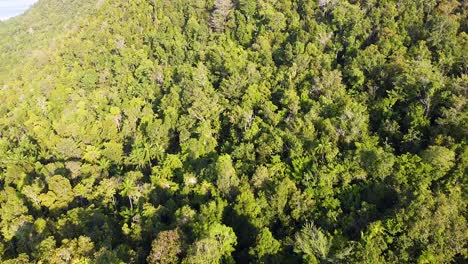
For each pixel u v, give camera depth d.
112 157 89.56
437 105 74.81
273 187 64.31
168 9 146.38
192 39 127.00
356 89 87.81
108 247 60.03
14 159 99.00
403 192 57.50
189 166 77.50
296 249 52.56
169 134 94.12
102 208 74.19
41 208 78.88
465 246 50.56
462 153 61.38
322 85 87.69
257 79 97.50
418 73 79.00
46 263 55.78
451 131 67.81
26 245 67.56
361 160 65.25
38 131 107.75
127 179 75.12
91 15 165.25
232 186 66.75
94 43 143.12
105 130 101.25
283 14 120.56
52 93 125.75
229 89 95.12
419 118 72.12
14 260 59.31
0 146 108.12
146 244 62.28
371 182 63.69
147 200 71.06
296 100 85.06
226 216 63.81
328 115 80.69
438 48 91.12
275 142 74.38
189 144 81.75
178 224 60.00
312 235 52.88
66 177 85.88
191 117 92.44
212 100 94.44
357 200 61.94
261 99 91.38
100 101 115.38
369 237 51.41
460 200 54.78
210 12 139.88
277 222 62.56
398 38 96.38
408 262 49.75
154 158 87.81
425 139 69.81
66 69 137.50
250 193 63.00
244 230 61.16
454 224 50.81
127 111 102.12
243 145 76.69
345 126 73.50
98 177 84.25
